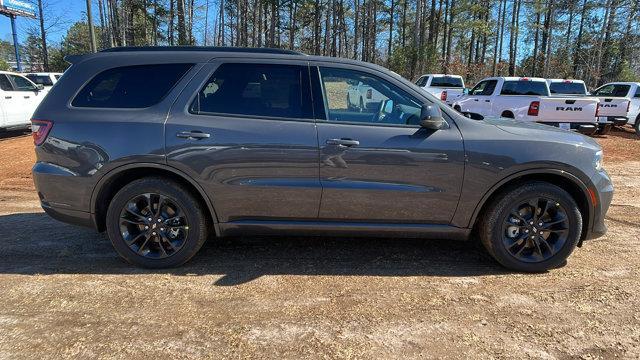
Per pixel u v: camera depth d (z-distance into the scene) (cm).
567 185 387
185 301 333
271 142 362
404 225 382
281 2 3672
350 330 297
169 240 382
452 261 412
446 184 368
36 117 379
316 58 382
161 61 379
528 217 379
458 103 1515
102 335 288
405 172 366
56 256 414
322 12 4334
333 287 359
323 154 363
